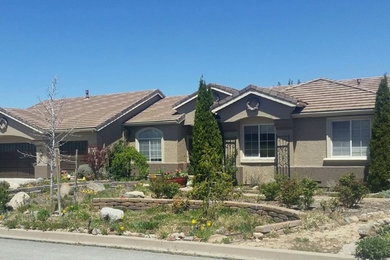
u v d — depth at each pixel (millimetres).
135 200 15789
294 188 13703
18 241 12234
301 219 11617
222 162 21516
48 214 14633
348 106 19234
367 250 8320
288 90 22219
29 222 13539
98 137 25188
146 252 10391
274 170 20969
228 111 21734
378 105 18109
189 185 21422
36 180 23578
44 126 26047
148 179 23188
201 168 18188
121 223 12844
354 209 13398
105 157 24656
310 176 20078
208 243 10195
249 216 13141
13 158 29000
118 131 26297
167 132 25172
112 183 20797
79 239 11844
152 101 29688
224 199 15008
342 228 11109
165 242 10570
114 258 9820
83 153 26281
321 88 21328
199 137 21266
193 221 12062
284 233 10836
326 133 19922
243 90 21109
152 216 14258
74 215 14492
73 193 18125
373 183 17953
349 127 19562
